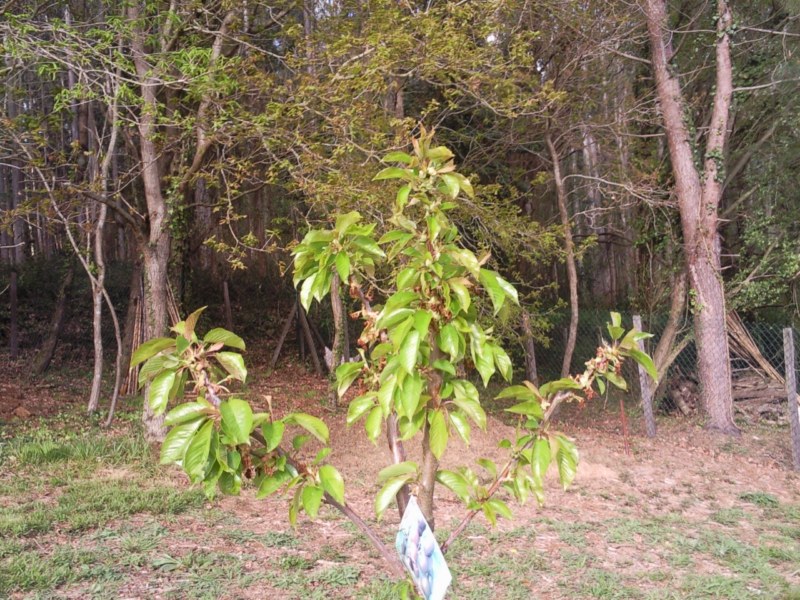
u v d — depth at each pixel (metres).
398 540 1.95
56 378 12.08
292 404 10.86
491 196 9.74
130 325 11.38
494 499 2.15
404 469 2.06
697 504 6.67
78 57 6.86
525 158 13.03
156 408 1.83
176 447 1.79
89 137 11.32
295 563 4.64
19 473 6.73
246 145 9.25
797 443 8.00
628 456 8.31
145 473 6.83
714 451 8.79
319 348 15.53
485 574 4.62
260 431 2.15
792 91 11.21
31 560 4.48
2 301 14.33
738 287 10.98
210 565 4.57
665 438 9.39
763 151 11.98
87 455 7.40
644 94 11.87
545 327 10.94
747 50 11.41
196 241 12.87
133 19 7.67
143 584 4.21
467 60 7.89
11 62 7.44
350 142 7.33
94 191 7.85
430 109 8.59
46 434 8.22
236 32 8.94
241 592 4.16
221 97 7.94
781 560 5.16
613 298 17.42
